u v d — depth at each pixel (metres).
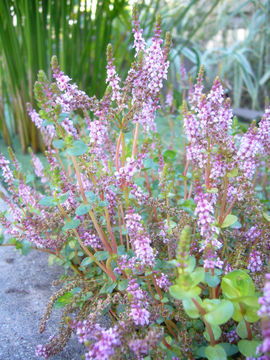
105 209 0.15
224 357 0.11
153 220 0.20
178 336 0.13
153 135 0.21
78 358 0.14
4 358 0.14
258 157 0.18
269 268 0.13
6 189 0.24
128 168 0.14
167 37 0.15
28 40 0.29
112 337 0.11
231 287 0.12
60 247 0.18
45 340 0.15
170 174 0.20
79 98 0.14
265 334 0.09
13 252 0.21
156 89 0.15
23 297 0.18
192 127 0.15
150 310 0.13
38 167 0.23
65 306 0.15
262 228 0.15
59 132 0.14
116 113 0.15
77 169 0.14
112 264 0.16
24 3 0.28
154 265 0.13
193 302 0.11
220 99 0.15
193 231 0.16
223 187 0.16
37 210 0.18
